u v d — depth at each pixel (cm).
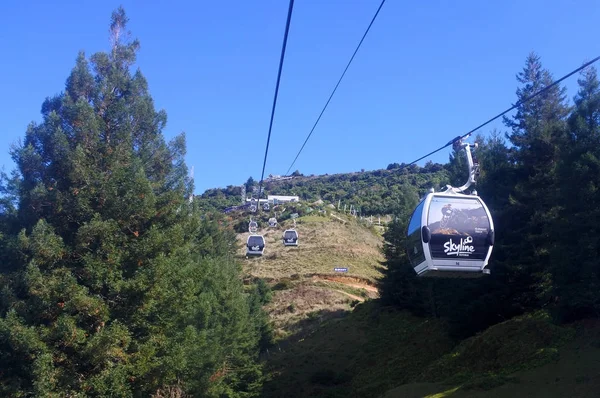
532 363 2417
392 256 5381
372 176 13462
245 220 11375
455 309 3434
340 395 3966
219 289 3559
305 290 7962
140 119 2423
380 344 4731
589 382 2006
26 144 2162
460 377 2703
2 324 1819
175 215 2386
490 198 3281
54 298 1917
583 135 2508
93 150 2212
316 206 12256
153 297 2116
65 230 2134
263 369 5175
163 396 2777
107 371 1906
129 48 2523
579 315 2634
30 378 1905
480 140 4100
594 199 2364
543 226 2934
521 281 3105
